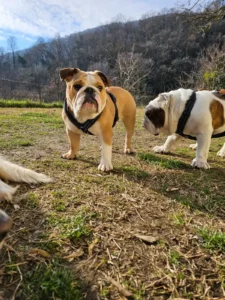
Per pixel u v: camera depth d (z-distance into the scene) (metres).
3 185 0.73
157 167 1.07
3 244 0.52
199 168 1.08
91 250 0.53
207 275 0.48
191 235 0.59
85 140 1.52
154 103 1.13
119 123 2.29
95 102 0.87
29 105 3.82
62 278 0.45
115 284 0.45
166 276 0.47
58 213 0.66
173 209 0.72
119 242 0.56
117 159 1.16
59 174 0.93
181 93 1.10
